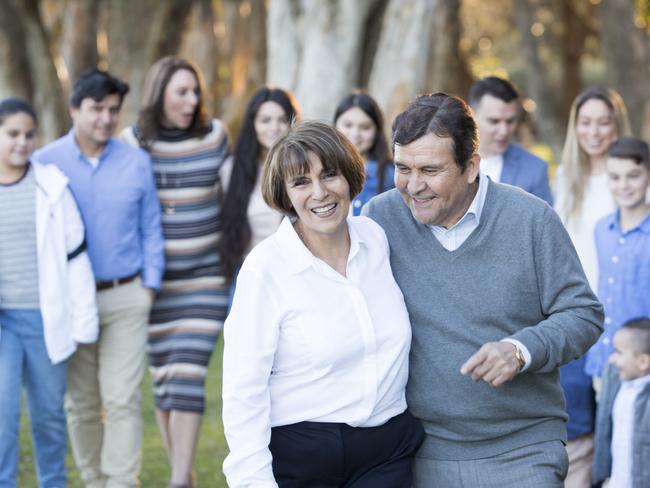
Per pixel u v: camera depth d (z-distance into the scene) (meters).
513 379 4.06
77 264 6.40
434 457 4.18
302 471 3.97
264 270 3.89
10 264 6.22
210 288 7.10
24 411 9.47
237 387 3.87
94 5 22.45
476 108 6.82
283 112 7.05
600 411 5.96
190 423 6.95
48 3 25.89
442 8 22.69
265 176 3.98
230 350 3.91
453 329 4.06
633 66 20.56
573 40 27.53
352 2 12.64
